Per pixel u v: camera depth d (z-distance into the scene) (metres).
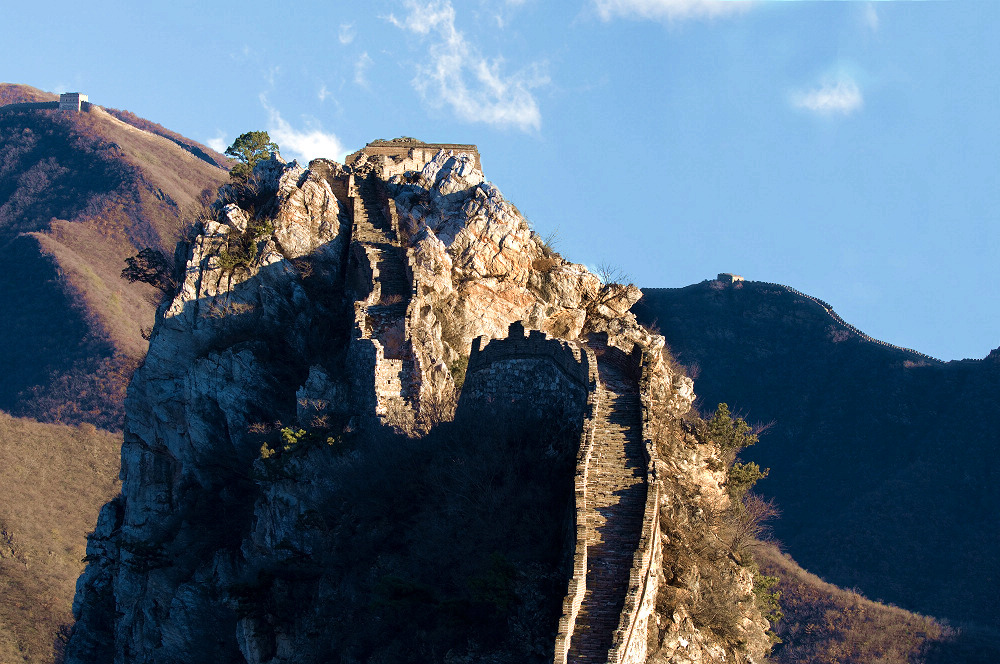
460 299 54.09
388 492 39.91
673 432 44.34
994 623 82.00
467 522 34.09
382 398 46.31
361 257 57.09
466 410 39.31
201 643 48.41
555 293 57.19
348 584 38.22
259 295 58.03
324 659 36.47
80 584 64.69
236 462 54.12
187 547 53.94
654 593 29.11
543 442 34.28
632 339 55.94
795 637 77.25
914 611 83.75
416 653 31.83
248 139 74.62
